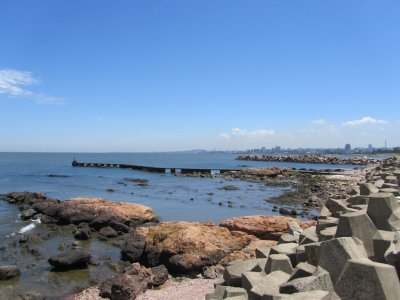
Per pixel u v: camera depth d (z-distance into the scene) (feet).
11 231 84.58
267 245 57.47
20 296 44.14
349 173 227.40
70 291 48.11
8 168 354.13
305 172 236.63
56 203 103.65
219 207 119.75
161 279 49.24
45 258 62.95
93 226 86.12
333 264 21.27
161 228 61.00
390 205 26.68
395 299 17.78
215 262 53.26
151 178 238.48
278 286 22.65
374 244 23.34
